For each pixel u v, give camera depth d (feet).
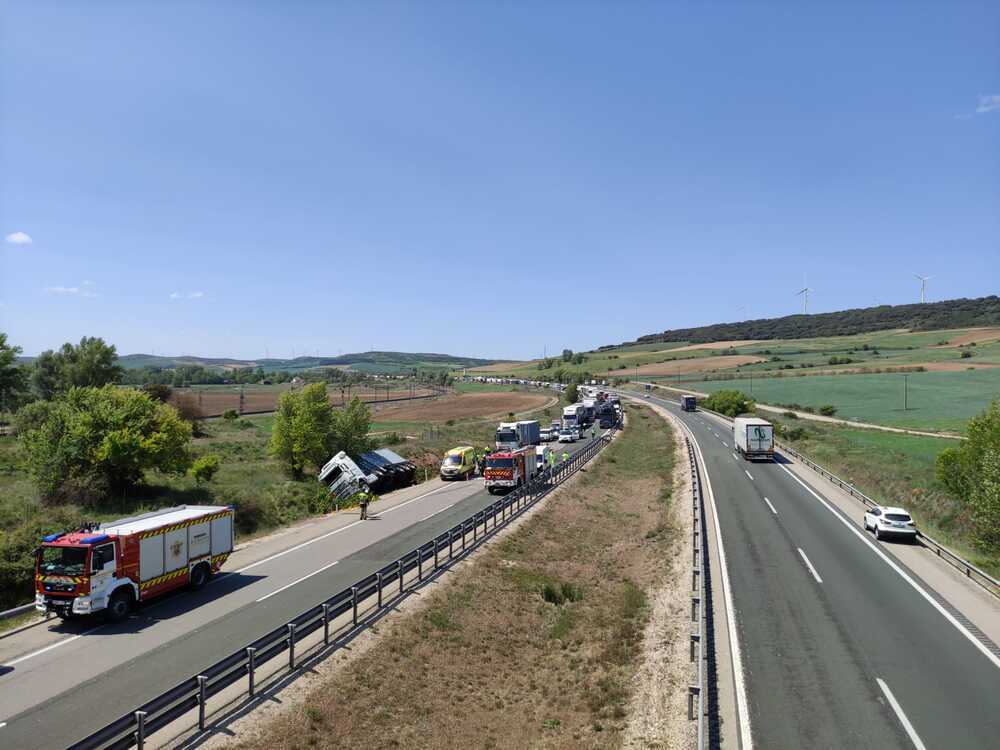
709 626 65.98
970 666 54.85
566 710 57.06
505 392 578.25
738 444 198.80
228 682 48.24
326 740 47.70
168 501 128.16
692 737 46.29
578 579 94.53
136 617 68.85
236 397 526.16
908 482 140.77
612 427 289.94
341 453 151.33
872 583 78.33
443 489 156.35
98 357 327.26
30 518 103.96
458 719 55.06
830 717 46.88
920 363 542.16
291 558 93.40
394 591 77.77
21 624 67.31
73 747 35.88
